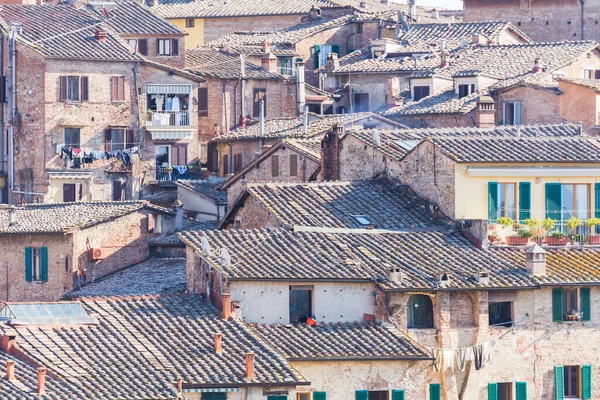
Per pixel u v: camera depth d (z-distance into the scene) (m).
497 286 150.00
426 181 162.38
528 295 152.25
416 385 146.88
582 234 159.50
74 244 189.12
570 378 153.50
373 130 175.12
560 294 153.12
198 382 135.38
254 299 146.25
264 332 144.88
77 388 131.12
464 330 150.12
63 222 190.88
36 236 190.62
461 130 182.88
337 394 144.00
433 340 149.12
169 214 198.25
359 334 146.38
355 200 163.00
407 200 163.25
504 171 159.50
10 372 130.88
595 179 161.00
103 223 192.38
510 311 152.25
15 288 191.38
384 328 147.50
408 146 171.38
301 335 145.12
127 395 131.38
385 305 148.00
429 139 161.88
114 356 136.88
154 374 135.38
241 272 146.25
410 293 148.88
